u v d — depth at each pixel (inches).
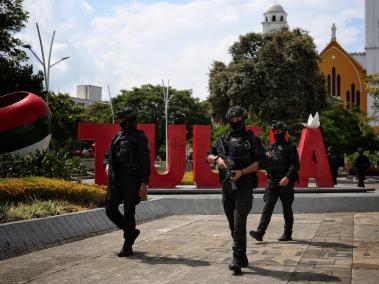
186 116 2324.1
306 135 661.3
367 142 1839.3
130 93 2320.4
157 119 2297.0
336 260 250.2
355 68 2493.8
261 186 655.1
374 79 1380.4
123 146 262.7
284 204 314.0
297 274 219.9
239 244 226.5
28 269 230.8
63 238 303.4
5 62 1125.7
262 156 233.0
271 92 1440.7
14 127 522.9
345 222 412.2
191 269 230.8
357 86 2492.6
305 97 1466.5
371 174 1393.9
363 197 512.4
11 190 348.5
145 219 418.3
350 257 257.8
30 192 362.3
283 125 319.3
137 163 263.4
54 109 1390.3
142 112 2253.9
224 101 1537.9
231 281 207.8
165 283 205.5
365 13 2449.6
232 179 227.3
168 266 237.5
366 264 239.9
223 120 1595.7
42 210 333.7
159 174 623.5
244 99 1475.1
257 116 1535.4
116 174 263.9
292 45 1430.9
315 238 323.9
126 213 261.3
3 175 438.6
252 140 235.1
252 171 230.7
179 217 455.8
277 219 436.5
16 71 1145.4
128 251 261.7
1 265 239.0
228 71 1523.1
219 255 264.7
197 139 631.8
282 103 1422.2
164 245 295.4
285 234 315.3
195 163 631.8
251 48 1587.1
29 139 532.7
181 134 627.2
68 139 1561.3
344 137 1739.7
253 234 309.7
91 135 594.2
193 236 331.6
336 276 215.5
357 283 202.8
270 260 251.3
